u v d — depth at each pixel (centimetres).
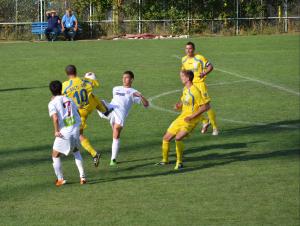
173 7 7462
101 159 2230
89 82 2198
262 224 1568
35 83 3944
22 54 5425
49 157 2247
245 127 2761
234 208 1689
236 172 2045
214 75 4331
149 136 2580
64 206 1712
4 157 2250
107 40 6856
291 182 1927
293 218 1609
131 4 7425
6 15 7119
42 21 7181
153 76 4259
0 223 1581
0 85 3884
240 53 5534
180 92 3666
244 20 7612
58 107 1870
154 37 7200
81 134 2089
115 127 2152
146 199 1769
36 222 1587
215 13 7538
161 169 2098
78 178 1991
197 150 2359
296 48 5869
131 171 2077
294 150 2341
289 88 3806
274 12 7706
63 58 5128
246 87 3850
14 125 2777
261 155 2270
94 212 1661
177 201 1750
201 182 1933
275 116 2998
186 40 6744
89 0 7281
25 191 1853
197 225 1561
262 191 1838
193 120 2095
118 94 2192
